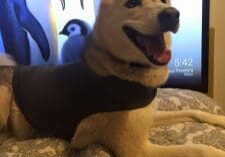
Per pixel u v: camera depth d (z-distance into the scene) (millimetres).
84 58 1275
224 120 1563
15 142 1395
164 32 1168
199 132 1455
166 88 2002
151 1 1206
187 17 2039
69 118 1279
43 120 1372
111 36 1208
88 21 2014
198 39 2068
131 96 1191
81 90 1226
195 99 1785
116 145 1229
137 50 1186
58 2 2018
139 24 1158
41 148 1314
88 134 1283
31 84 1402
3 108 1443
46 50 2072
